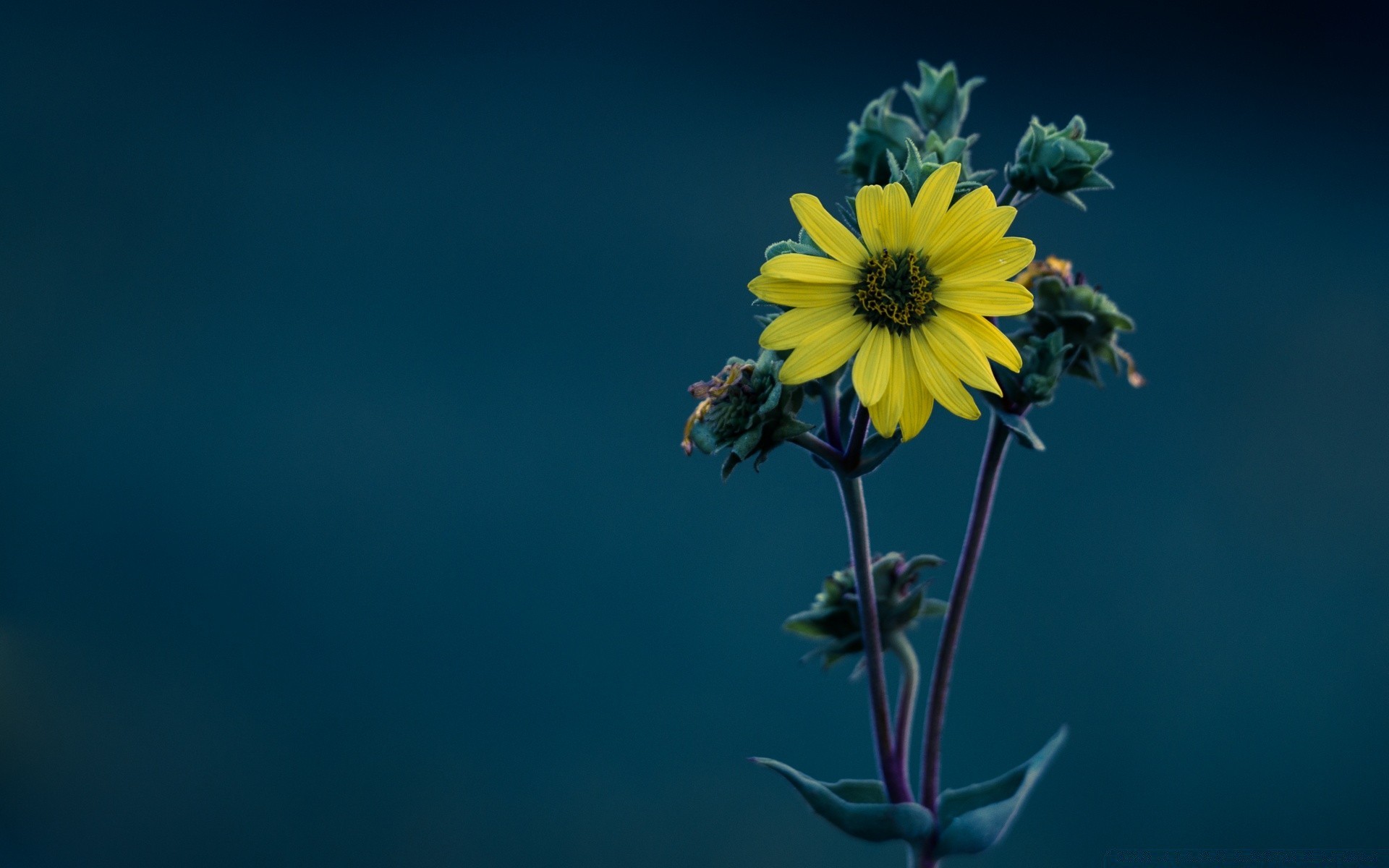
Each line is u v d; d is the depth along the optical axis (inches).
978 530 26.0
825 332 23.2
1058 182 25.1
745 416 23.9
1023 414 25.7
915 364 23.2
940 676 26.0
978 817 25.3
